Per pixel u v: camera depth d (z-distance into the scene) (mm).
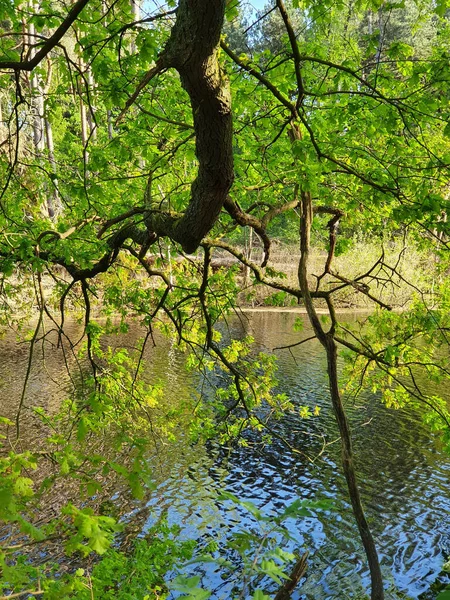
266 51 5203
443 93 4520
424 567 9477
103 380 7371
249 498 11758
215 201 3580
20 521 2027
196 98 2939
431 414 6652
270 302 6750
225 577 8750
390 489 12375
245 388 7809
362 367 6758
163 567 5691
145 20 3371
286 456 14070
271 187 6906
